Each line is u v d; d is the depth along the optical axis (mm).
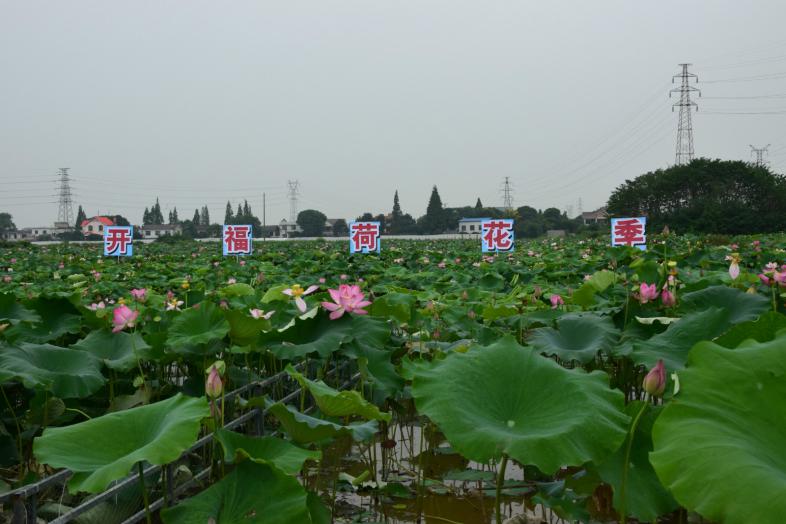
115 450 2922
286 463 2992
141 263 22094
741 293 5305
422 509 4574
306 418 3539
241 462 3041
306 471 4719
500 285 11117
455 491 4883
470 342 5934
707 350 2701
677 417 2490
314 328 4859
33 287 11883
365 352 5078
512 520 3674
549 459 2748
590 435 2869
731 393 2516
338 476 4785
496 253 22250
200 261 21953
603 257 15852
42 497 4281
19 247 40594
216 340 5078
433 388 3234
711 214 52156
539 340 5379
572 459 2756
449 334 7055
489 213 101312
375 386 5055
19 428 4844
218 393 3117
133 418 3104
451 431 2965
